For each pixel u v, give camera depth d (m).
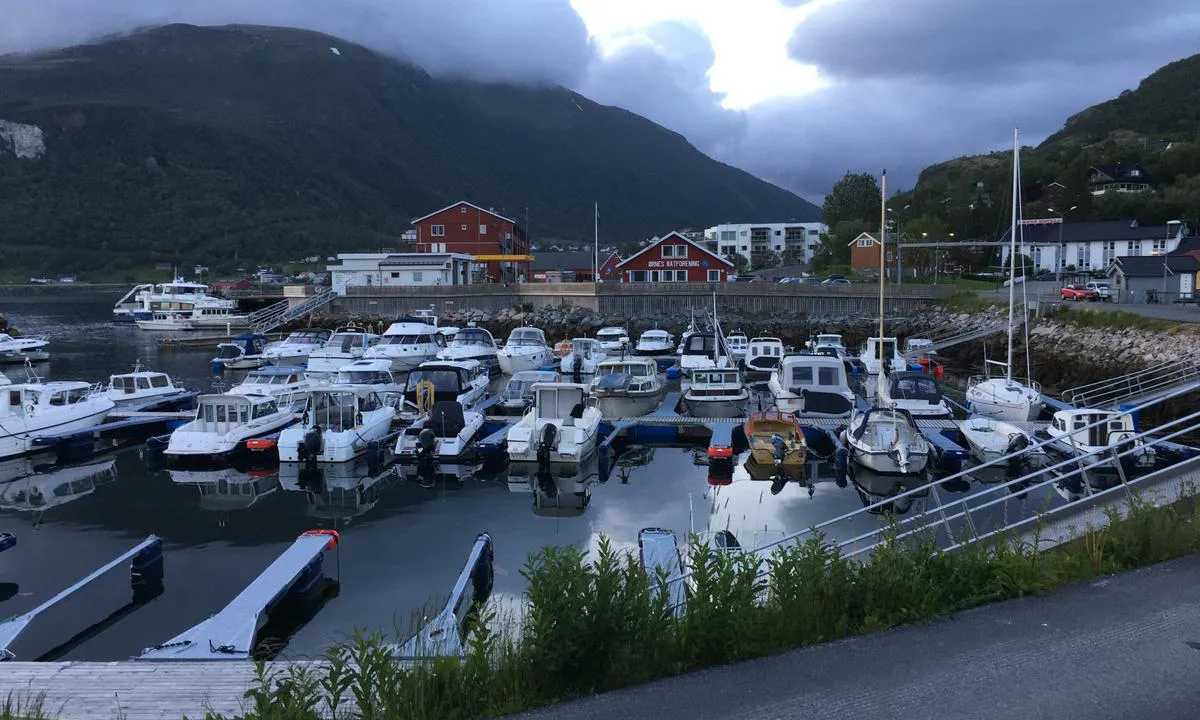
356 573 13.71
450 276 71.00
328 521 16.92
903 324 56.09
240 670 7.81
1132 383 29.78
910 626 6.86
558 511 17.59
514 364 38.19
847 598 7.20
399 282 70.88
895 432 19.86
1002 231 93.25
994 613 7.01
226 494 19.06
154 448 21.88
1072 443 18.09
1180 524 8.30
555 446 20.34
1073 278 74.19
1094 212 95.88
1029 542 8.47
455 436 21.72
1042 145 185.38
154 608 12.34
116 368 43.19
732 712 5.61
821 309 61.62
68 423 23.83
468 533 16.08
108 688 7.36
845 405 25.83
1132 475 18.44
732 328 56.53
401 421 24.86
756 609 6.86
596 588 6.30
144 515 17.38
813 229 148.38
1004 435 20.75
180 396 30.00
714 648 6.45
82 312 95.00
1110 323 40.12
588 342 38.69
